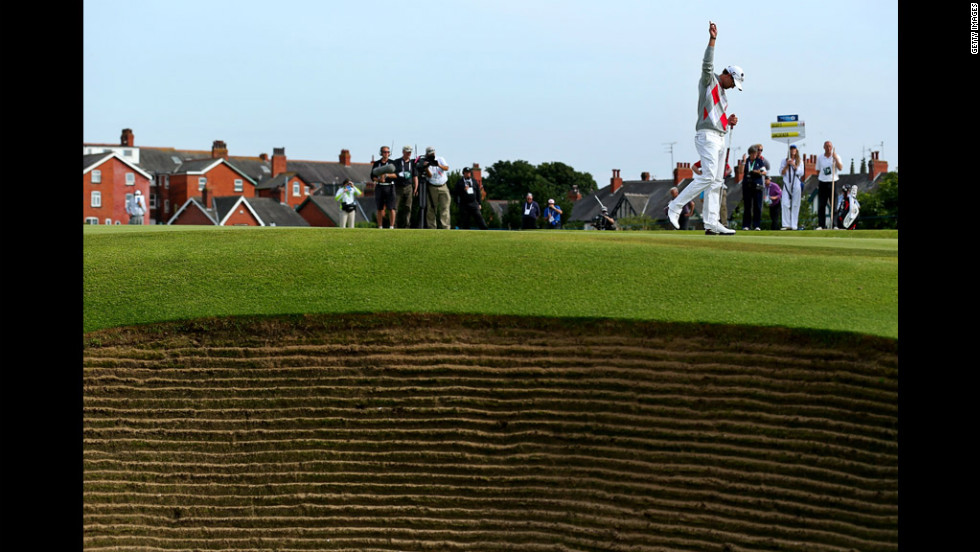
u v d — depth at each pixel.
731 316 10.58
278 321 11.55
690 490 9.60
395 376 10.91
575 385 10.45
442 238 15.20
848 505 9.09
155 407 11.00
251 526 10.14
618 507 9.67
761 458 9.57
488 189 96.81
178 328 11.69
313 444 10.55
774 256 13.20
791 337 10.10
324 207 82.62
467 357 10.93
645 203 74.62
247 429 10.73
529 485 9.99
